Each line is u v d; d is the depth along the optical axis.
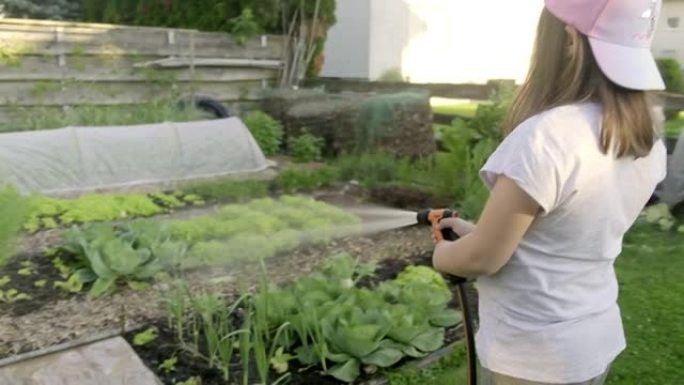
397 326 2.55
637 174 1.23
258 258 3.54
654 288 3.35
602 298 1.30
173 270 3.37
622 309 3.09
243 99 7.96
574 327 1.24
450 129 5.07
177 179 5.44
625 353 2.67
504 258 1.20
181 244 3.50
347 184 5.51
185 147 5.56
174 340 2.64
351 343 2.41
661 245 3.98
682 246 3.94
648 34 1.19
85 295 3.10
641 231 4.23
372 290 3.06
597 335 1.27
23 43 6.39
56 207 4.37
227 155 5.81
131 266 3.19
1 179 4.27
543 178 1.11
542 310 1.25
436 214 1.57
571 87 1.17
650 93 1.20
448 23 11.47
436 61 11.45
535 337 1.26
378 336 2.49
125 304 3.01
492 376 1.36
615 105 1.15
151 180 5.37
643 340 2.78
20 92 6.46
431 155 5.74
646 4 1.17
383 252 3.82
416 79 11.20
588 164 1.13
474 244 1.22
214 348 2.44
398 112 6.30
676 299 3.20
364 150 6.26
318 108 7.04
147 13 9.01
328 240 3.97
